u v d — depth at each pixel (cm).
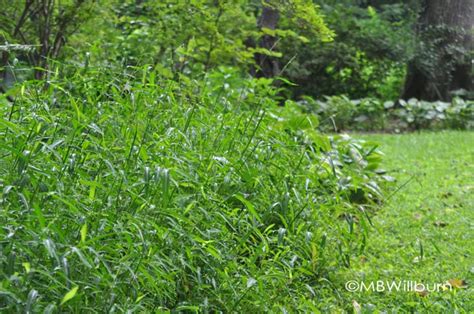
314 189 552
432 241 600
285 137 591
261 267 468
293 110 824
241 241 449
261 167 534
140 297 362
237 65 1071
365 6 2630
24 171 386
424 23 1906
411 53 1820
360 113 1666
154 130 502
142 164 436
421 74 1889
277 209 521
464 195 849
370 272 545
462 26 1869
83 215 382
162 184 396
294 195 529
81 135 447
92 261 361
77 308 350
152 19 902
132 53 865
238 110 641
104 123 484
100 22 872
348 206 554
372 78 1970
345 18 1920
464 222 711
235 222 476
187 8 864
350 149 790
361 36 1872
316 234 524
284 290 466
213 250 410
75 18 829
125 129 476
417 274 550
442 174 1000
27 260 359
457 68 1881
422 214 741
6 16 827
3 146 379
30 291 330
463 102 1650
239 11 897
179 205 422
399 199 808
